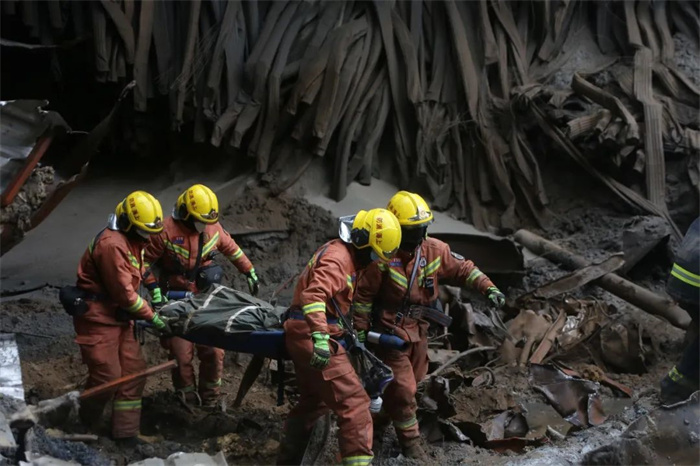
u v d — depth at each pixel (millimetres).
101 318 6090
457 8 12523
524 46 12703
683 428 5484
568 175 12070
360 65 12047
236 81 12039
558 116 11656
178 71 12000
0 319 8852
